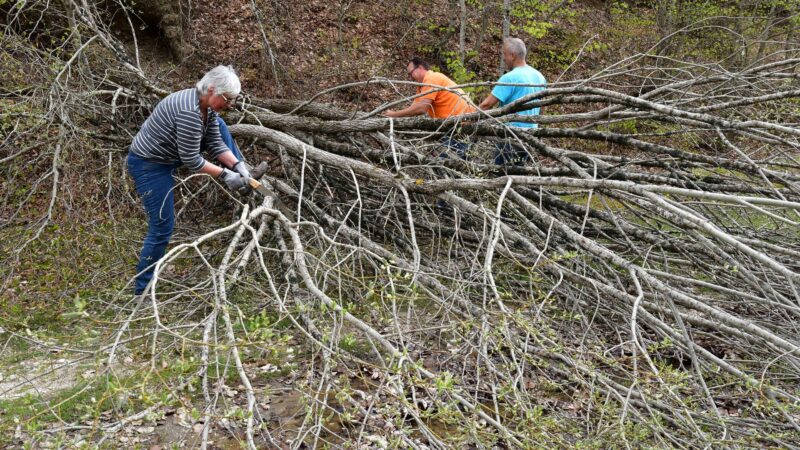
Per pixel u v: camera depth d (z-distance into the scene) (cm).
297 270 423
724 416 306
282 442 296
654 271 354
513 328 369
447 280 443
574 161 441
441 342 378
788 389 352
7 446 281
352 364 361
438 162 458
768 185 382
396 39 986
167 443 290
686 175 420
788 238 454
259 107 552
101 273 437
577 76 1061
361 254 392
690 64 478
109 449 251
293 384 326
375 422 310
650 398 300
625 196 382
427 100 543
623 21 1079
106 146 509
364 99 833
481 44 1055
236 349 264
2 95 471
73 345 356
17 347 363
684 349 356
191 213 541
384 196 507
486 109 553
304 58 859
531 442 249
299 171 525
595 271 384
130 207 509
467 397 299
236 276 334
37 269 441
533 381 344
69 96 471
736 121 403
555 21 1162
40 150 527
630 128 731
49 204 442
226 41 815
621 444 280
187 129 373
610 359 297
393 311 302
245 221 337
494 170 460
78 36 493
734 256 385
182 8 794
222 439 297
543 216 381
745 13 1004
